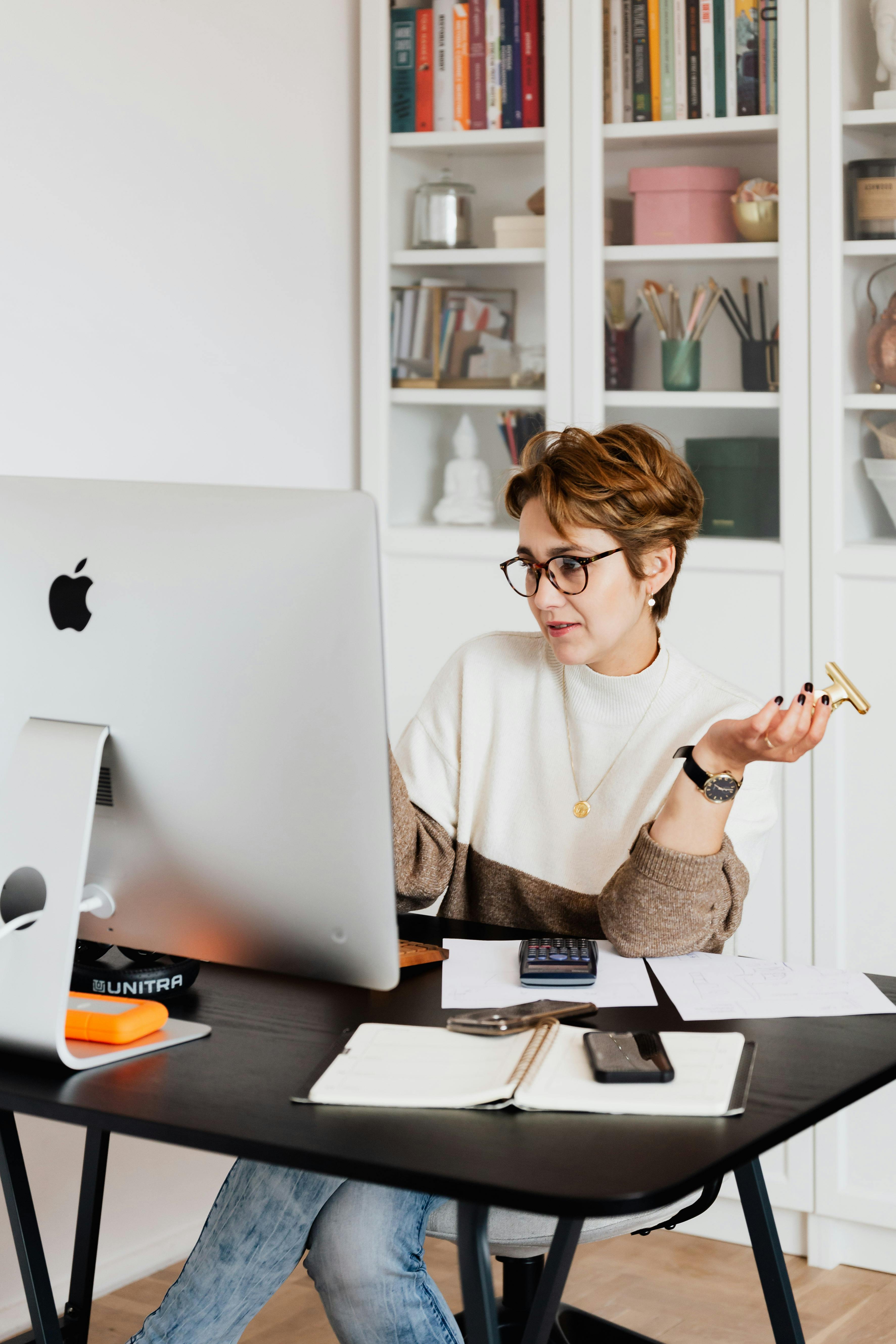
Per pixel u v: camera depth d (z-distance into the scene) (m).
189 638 1.17
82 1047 1.21
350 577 1.10
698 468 2.64
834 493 2.50
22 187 2.23
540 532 1.57
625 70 2.65
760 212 2.55
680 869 1.41
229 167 2.66
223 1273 1.33
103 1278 2.39
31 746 1.24
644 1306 2.34
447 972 1.41
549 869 1.71
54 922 1.19
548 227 2.74
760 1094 1.08
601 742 1.68
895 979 1.37
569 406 2.76
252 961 1.24
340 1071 1.12
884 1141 2.48
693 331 2.63
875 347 2.46
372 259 2.91
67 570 1.23
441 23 2.80
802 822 2.54
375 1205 1.29
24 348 2.25
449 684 1.84
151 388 2.51
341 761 1.13
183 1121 1.04
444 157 2.84
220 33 2.62
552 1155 0.96
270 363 2.79
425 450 2.91
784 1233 2.59
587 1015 1.26
